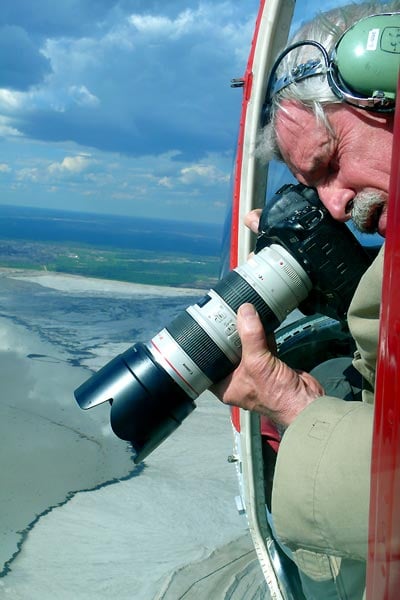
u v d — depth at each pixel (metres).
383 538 0.38
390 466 0.37
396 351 0.36
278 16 0.86
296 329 1.11
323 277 0.73
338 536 0.53
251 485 1.09
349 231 0.74
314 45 0.60
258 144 0.71
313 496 0.54
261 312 0.73
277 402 0.66
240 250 1.00
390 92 0.56
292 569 1.11
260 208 0.98
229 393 0.71
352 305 0.57
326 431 0.55
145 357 0.74
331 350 1.10
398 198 0.35
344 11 0.62
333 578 0.83
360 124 0.59
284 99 0.63
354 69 0.56
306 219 0.73
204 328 0.72
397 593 0.37
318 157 0.62
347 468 0.53
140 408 0.73
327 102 0.59
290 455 0.56
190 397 0.74
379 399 0.39
